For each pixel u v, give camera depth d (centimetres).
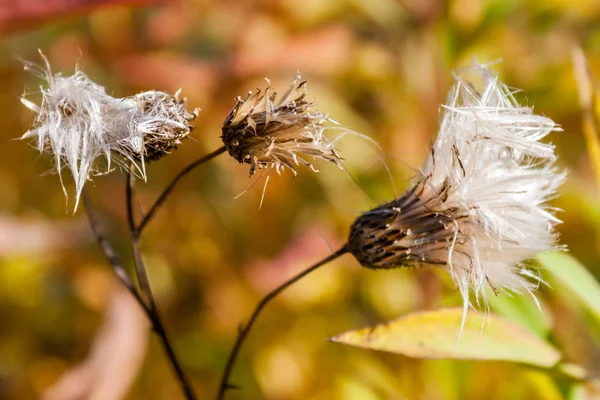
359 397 38
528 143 33
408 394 39
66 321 41
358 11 42
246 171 41
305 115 32
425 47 41
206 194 42
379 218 33
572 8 42
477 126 33
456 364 38
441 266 33
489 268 34
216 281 41
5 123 41
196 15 42
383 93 41
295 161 33
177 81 40
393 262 33
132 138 32
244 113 33
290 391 40
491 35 41
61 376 40
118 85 41
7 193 41
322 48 41
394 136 40
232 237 41
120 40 42
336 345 40
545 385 36
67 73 41
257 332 41
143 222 34
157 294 41
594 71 42
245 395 40
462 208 33
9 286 41
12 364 41
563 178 34
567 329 40
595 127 36
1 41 42
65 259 41
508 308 36
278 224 41
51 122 33
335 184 41
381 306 40
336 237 41
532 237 33
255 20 42
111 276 41
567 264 35
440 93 40
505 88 35
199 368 41
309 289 40
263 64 41
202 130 41
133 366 39
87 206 34
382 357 40
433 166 34
